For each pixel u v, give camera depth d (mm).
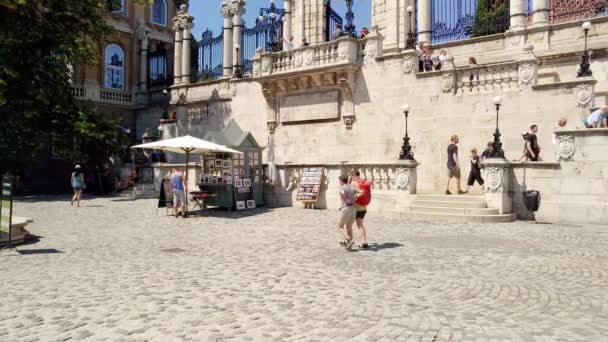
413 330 5746
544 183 16000
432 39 25766
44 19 27188
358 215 11398
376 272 8820
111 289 7664
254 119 28969
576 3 22781
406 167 18250
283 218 17406
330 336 5555
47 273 8812
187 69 35062
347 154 24594
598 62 19172
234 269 9102
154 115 38781
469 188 20078
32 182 33531
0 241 11617
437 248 11180
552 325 5926
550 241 12039
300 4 31031
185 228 15086
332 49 24641
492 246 11391
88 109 29391
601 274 8562
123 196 28844
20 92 26812
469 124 20359
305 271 8914
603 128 14883
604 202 14875
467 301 6969
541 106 18406
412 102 22203
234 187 20312
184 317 6250
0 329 5836
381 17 28656
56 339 5492
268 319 6168
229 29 33188
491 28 24328
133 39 41219
